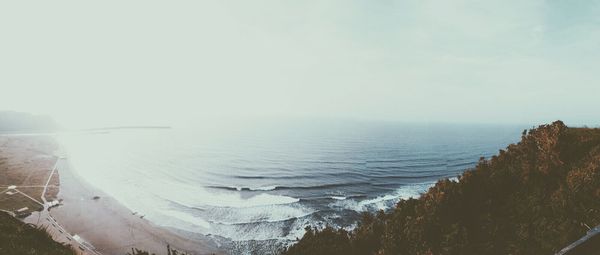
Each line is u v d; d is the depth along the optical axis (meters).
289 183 107.38
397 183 109.06
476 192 23.69
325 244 28.47
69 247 21.09
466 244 18.88
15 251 16.39
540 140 25.41
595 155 21.28
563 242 15.36
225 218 71.06
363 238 27.12
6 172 109.38
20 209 72.06
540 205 19.45
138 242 57.97
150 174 120.06
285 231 63.78
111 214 72.12
